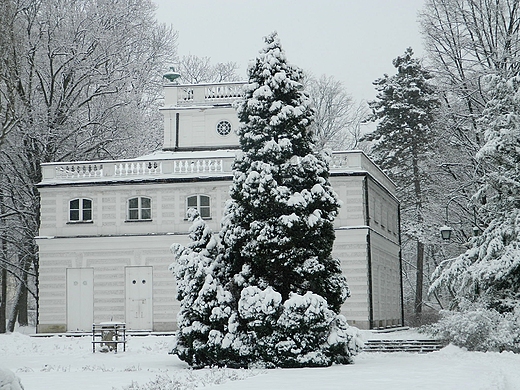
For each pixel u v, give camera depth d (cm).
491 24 4703
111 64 5634
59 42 5238
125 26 5722
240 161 2819
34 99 5269
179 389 1864
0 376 1234
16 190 5247
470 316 3316
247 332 2584
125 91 5697
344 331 2586
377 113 6625
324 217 2742
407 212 6456
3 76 3950
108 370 2516
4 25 3859
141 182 4544
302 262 2672
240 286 2680
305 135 2823
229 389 1806
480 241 3700
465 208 5056
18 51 4009
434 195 5891
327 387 1828
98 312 4516
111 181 4556
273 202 2672
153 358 3069
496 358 2886
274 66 2833
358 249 4362
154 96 6400
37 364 2845
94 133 5522
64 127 5338
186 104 5103
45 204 4622
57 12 5291
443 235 3731
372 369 2367
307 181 2753
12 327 5450
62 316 4534
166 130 5072
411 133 6303
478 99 4809
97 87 5588
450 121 4938
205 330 2614
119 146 5697
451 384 1891
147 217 4559
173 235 4491
